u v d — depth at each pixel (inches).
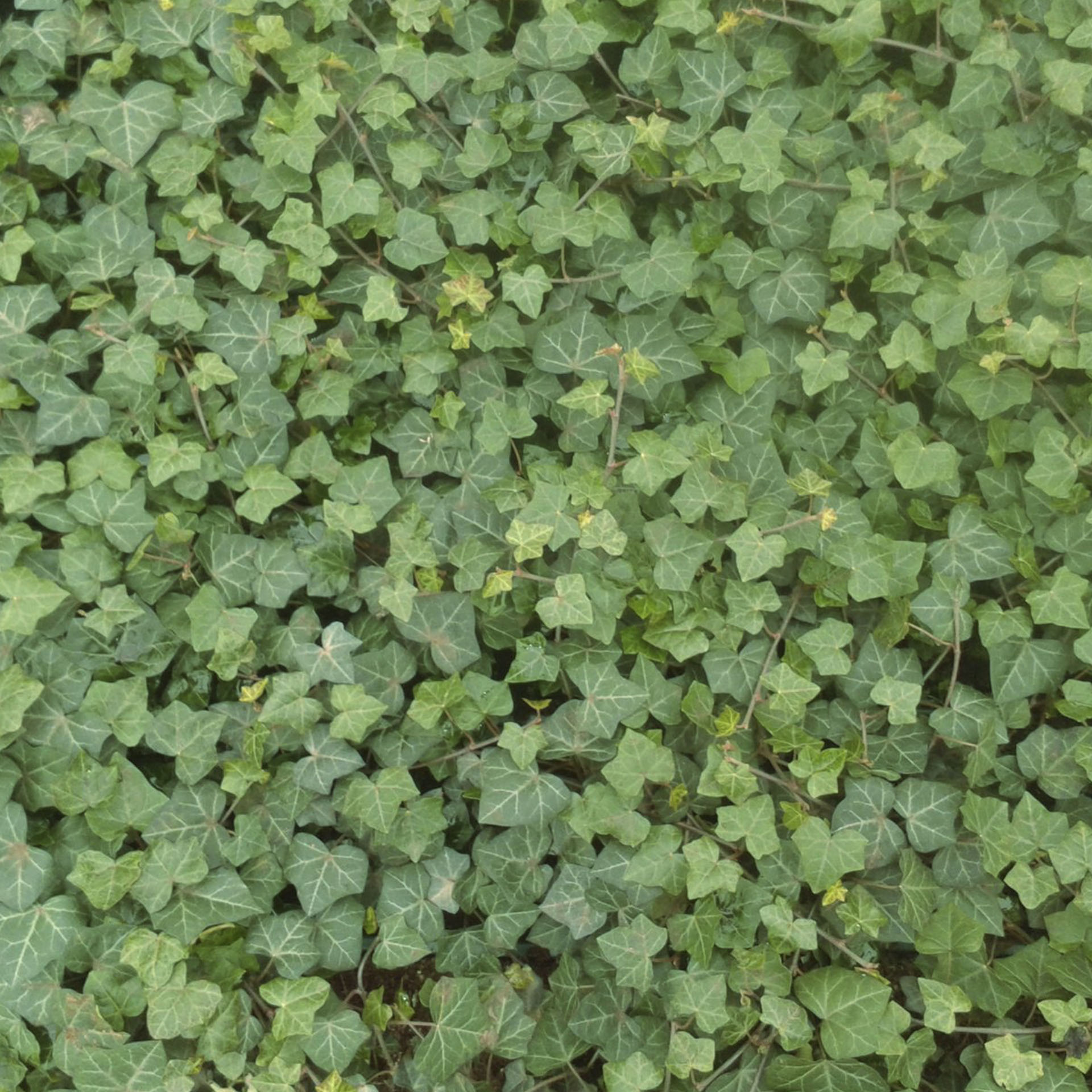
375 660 37.1
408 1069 37.3
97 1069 35.5
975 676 39.5
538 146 39.0
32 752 36.1
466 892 37.5
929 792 37.0
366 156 39.1
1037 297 38.5
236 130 39.1
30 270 38.4
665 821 37.8
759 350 38.9
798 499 38.2
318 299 39.1
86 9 38.4
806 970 38.2
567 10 38.9
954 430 38.9
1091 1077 37.8
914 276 38.3
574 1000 37.7
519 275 38.5
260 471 37.1
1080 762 36.8
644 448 37.3
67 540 36.4
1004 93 38.5
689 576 36.9
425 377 38.3
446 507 38.1
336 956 36.8
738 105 38.9
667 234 39.2
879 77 40.2
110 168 39.2
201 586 36.8
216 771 37.2
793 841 36.7
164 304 37.2
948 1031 36.1
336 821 37.4
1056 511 37.9
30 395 37.6
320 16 38.2
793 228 38.8
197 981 35.8
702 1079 36.9
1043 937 38.2
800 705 36.7
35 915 35.7
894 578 37.3
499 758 37.0
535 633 37.3
